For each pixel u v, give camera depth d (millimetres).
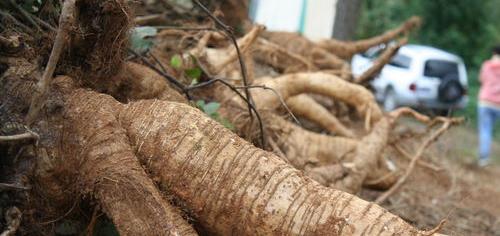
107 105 2801
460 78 14117
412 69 13461
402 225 2438
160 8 5504
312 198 2516
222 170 2613
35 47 3129
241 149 2662
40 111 2758
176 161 2660
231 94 4328
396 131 6375
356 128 6070
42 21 3230
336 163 4480
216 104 3730
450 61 13945
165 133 2717
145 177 2590
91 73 3088
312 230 2461
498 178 9461
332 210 2475
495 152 13812
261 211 2527
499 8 22422
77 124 2711
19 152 2744
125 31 3092
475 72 20156
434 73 13648
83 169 2646
